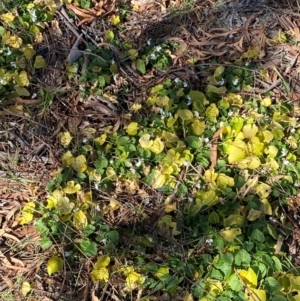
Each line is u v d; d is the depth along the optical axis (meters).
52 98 0.84
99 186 0.75
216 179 0.75
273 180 0.76
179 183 0.76
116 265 0.69
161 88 0.85
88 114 0.84
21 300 0.68
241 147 0.76
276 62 0.89
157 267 0.68
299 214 0.74
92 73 0.87
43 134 0.82
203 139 0.78
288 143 0.79
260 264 0.67
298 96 0.86
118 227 0.73
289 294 0.65
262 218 0.72
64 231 0.71
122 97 0.86
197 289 0.66
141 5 0.98
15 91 0.84
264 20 0.94
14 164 0.79
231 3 0.96
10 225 0.74
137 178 0.76
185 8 0.96
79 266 0.70
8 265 0.71
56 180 0.76
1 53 0.88
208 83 0.86
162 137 0.78
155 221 0.74
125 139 0.78
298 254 0.71
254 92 0.85
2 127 0.82
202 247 0.70
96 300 0.67
